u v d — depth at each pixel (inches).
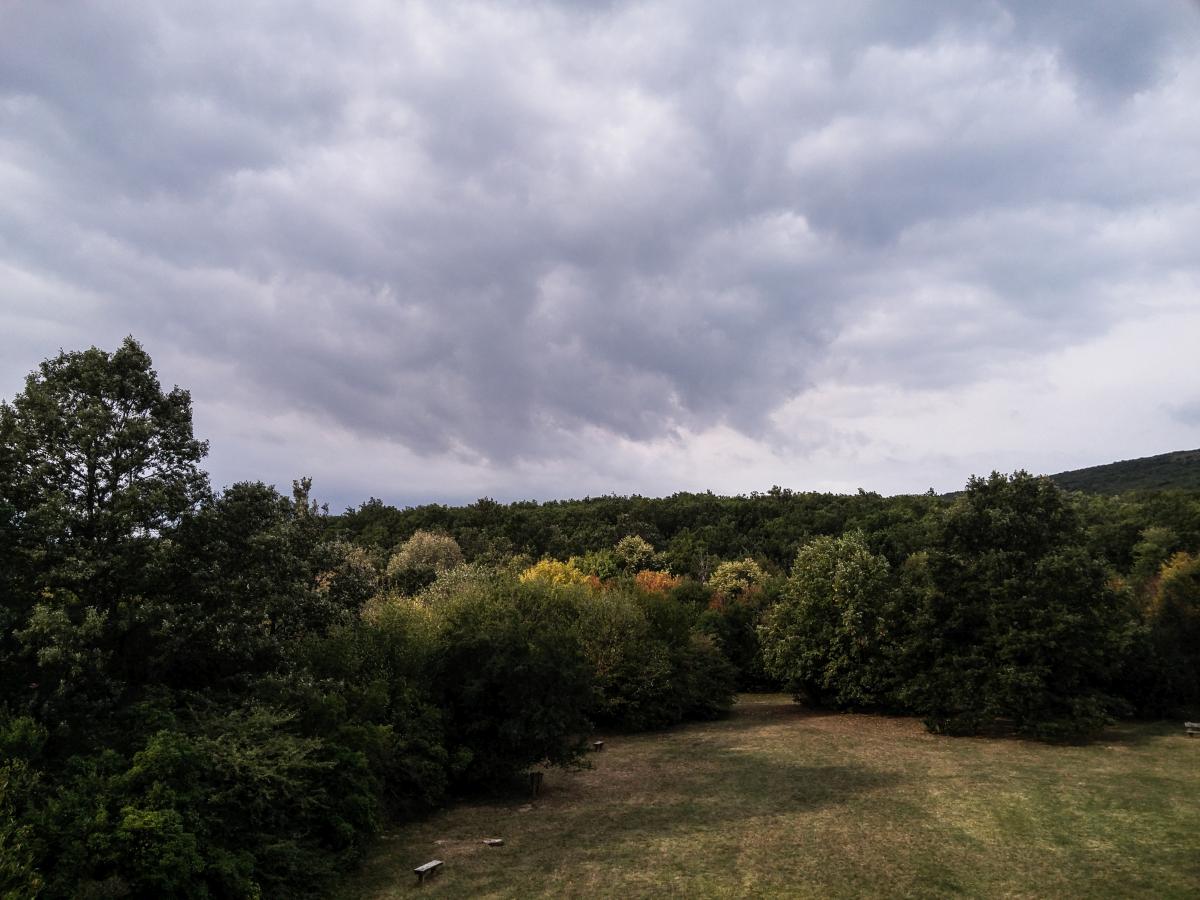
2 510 405.4
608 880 385.4
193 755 355.6
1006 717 848.3
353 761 443.5
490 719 585.3
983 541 841.5
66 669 390.9
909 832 453.1
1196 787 551.5
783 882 374.3
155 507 456.4
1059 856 400.5
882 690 975.6
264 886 352.5
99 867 290.8
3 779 291.1
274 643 493.4
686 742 848.9
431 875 397.4
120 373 484.7
